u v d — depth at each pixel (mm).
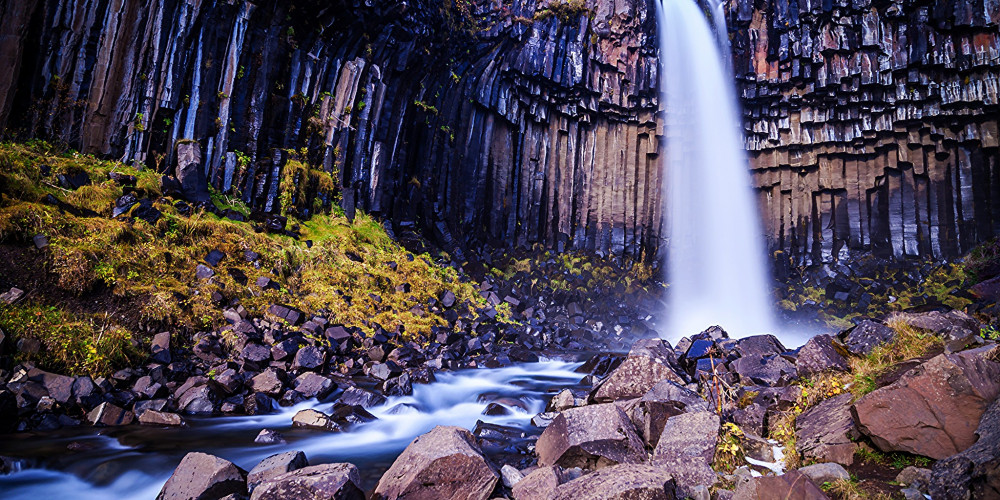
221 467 4453
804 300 21625
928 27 20641
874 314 19594
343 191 15750
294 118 14719
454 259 18281
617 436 5137
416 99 18656
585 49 22062
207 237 11078
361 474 5387
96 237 9078
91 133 11234
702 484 4344
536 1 21531
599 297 19266
